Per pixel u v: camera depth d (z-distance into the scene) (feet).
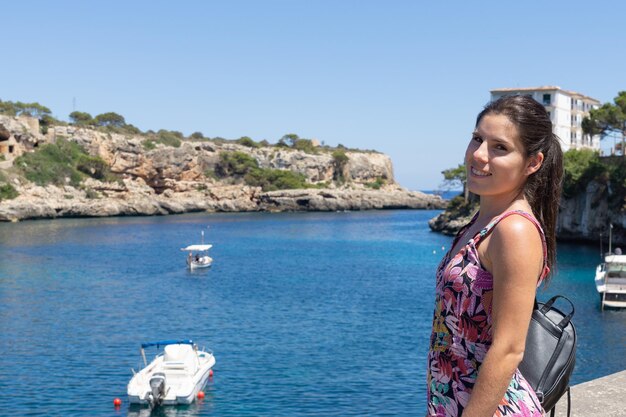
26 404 71.56
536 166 7.58
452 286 7.41
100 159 484.74
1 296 151.33
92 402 72.43
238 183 589.73
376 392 74.64
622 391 14.53
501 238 6.97
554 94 310.86
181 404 71.56
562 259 209.56
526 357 8.27
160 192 540.93
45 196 435.94
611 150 258.16
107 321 120.78
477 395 6.88
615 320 114.01
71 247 271.28
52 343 102.12
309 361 88.89
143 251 259.80
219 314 127.03
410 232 366.43
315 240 318.24
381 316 123.54
